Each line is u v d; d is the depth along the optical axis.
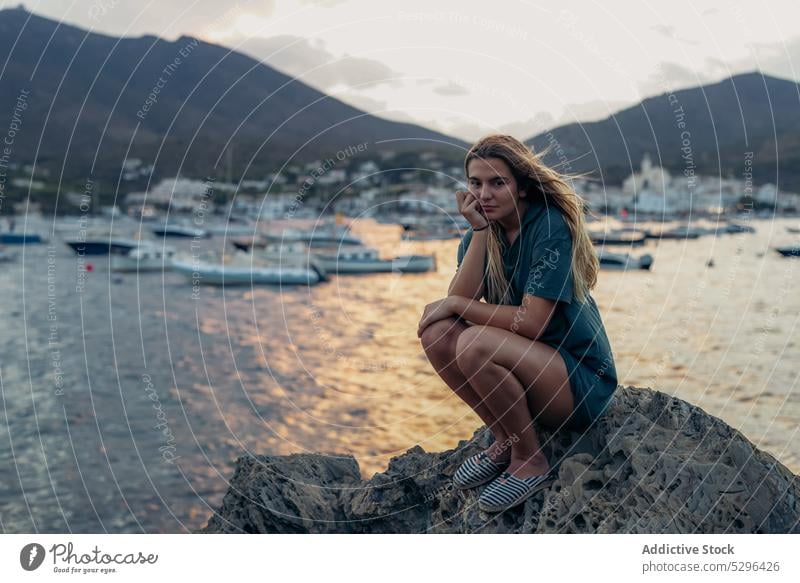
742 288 22.52
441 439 7.19
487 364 2.91
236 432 10.05
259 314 19.89
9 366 19.53
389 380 9.28
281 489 3.54
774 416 8.22
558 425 3.15
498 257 3.19
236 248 24.27
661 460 2.90
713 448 2.97
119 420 12.91
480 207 3.15
